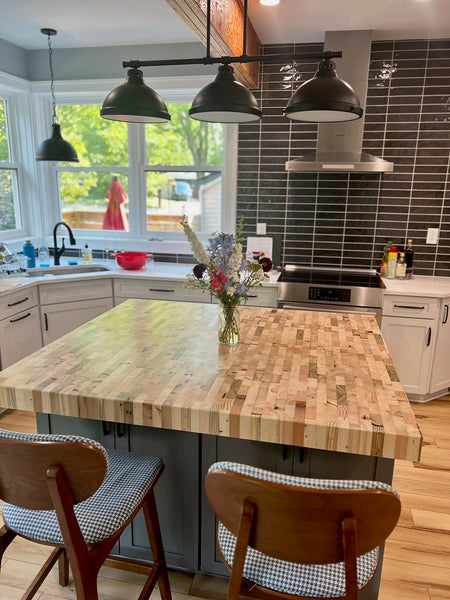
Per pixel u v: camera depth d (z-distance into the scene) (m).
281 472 1.64
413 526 2.22
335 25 3.18
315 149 3.76
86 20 3.32
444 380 3.51
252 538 1.09
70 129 4.34
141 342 1.94
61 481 1.17
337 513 1.01
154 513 1.62
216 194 4.20
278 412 1.35
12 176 4.26
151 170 4.25
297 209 3.89
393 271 3.62
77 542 1.24
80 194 4.47
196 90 3.90
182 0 1.94
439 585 1.88
